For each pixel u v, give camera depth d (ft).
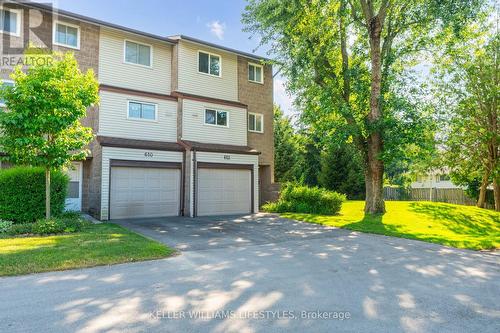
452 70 66.69
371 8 52.19
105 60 51.52
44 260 21.57
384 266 23.24
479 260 26.05
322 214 56.24
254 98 66.95
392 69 56.03
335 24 55.21
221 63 62.28
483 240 35.35
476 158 68.69
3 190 35.88
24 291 16.71
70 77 32.09
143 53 55.31
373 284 18.88
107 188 44.50
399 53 57.98
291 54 52.95
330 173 99.50
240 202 56.24
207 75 60.29
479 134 66.44
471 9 45.88
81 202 50.21
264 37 54.54
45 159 31.55
